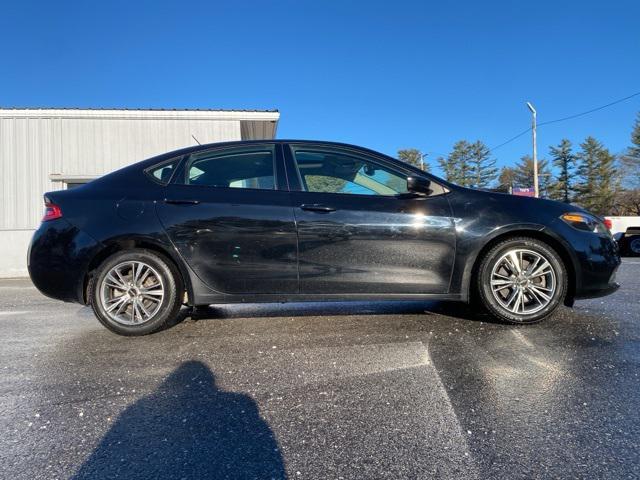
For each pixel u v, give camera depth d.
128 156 14.44
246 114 14.50
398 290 3.61
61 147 14.27
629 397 2.42
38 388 2.69
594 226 3.73
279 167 3.77
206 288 3.61
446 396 2.47
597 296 3.71
